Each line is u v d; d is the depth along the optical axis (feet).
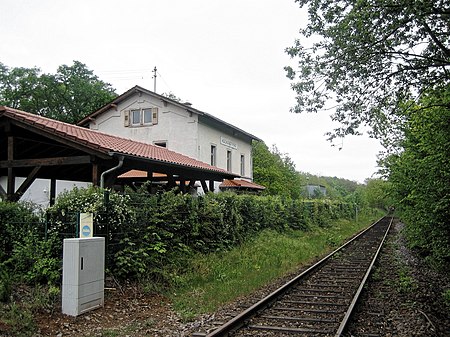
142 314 27.53
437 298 33.01
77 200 33.01
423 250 49.75
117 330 24.02
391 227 129.90
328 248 69.36
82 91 142.72
